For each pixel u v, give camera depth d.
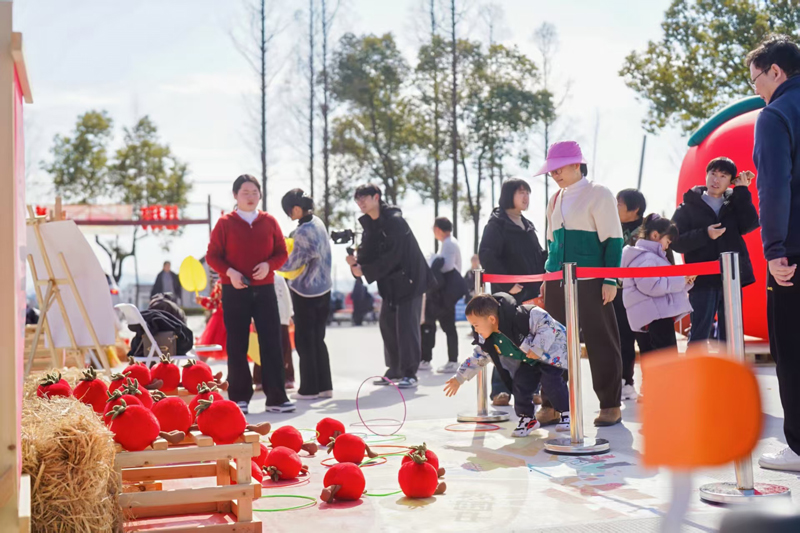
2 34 1.95
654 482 3.60
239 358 6.20
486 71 36.88
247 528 2.79
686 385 0.61
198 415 2.96
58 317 6.53
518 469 3.97
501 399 6.40
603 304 5.10
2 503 1.94
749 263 6.01
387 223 7.64
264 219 6.26
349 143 38.97
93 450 2.42
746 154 8.69
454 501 3.35
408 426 5.42
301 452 4.51
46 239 6.23
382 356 11.71
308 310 6.96
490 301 4.94
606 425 5.18
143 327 6.39
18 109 2.09
